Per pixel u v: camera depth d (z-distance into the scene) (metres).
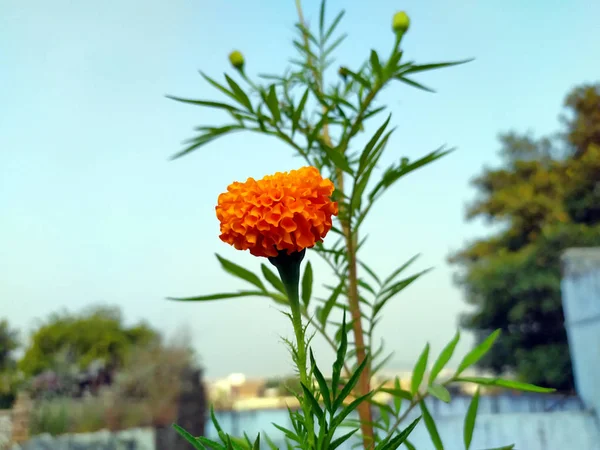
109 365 17.84
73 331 18.17
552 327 13.02
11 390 17.67
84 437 8.32
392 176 1.38
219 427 0.80
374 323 1.41
